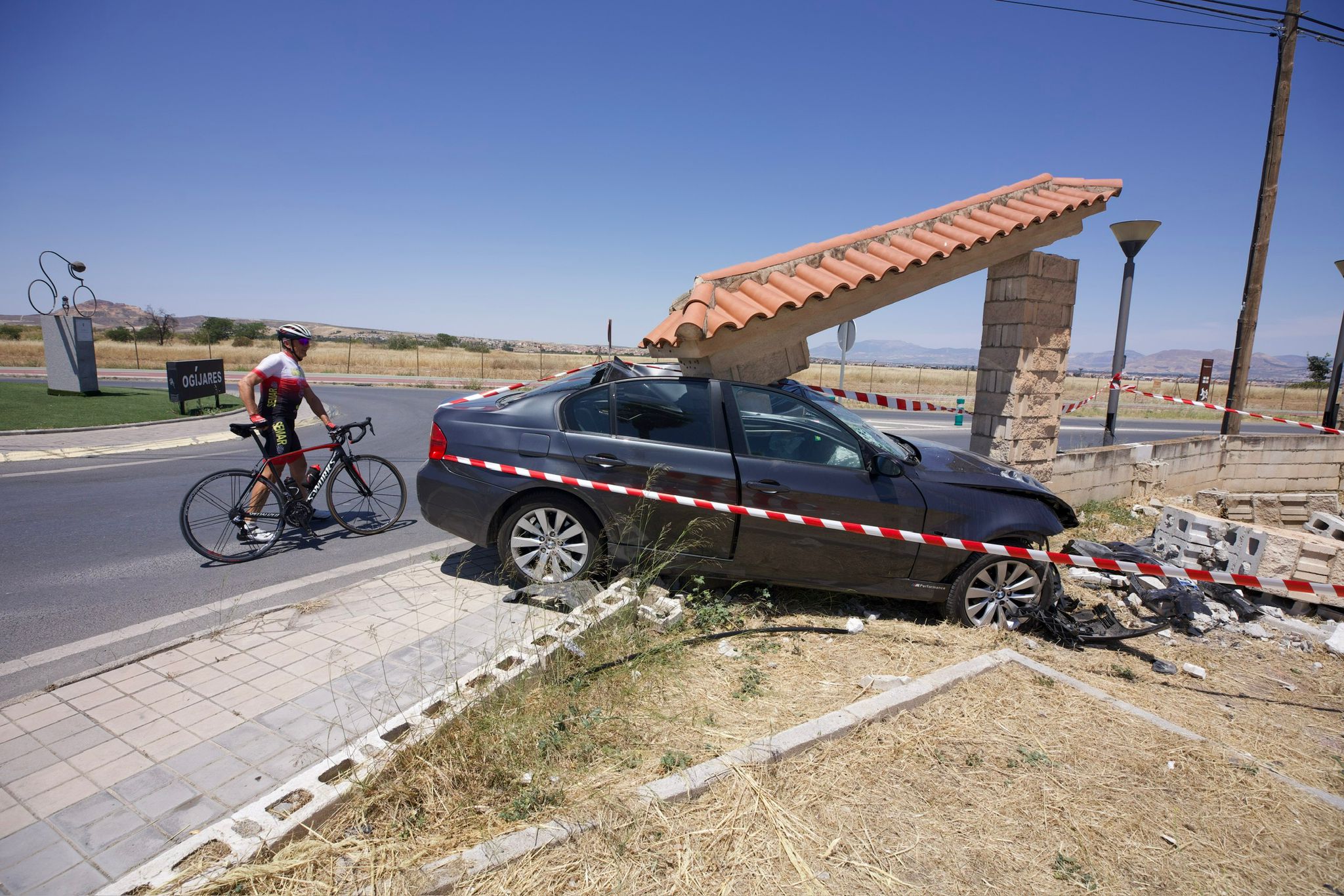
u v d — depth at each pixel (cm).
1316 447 1092
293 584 503
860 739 307
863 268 614
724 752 297
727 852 238
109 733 302
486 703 306
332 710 322
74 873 224
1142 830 261
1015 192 713
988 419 743
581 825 243
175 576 513
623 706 330
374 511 679
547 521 468
